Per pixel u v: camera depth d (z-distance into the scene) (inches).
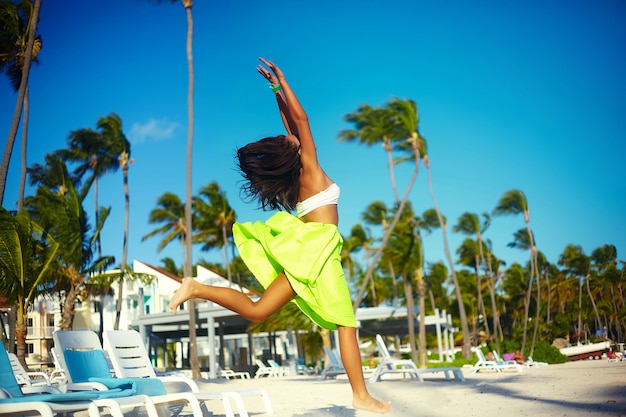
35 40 793.6
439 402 285.4
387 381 539.8
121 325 1455.5
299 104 127.4
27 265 648.4
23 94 643.5
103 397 181.3
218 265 1904.5
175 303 117.1
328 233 122.6
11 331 694.5
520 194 1599.4
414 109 1227.2
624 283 2593.5
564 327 2364.7
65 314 837.8
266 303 121.6
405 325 1339.8
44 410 151.9
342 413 257.8
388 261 1393.9
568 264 2581.2
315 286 120.6
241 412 217.5
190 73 915.4
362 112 1258.6
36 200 1154.7
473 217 1951.3
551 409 226.1
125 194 1126.4
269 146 125.0
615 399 248.7
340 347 122.1
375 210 1829.5
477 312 2479.1
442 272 2495.1
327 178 130.7
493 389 362.6
